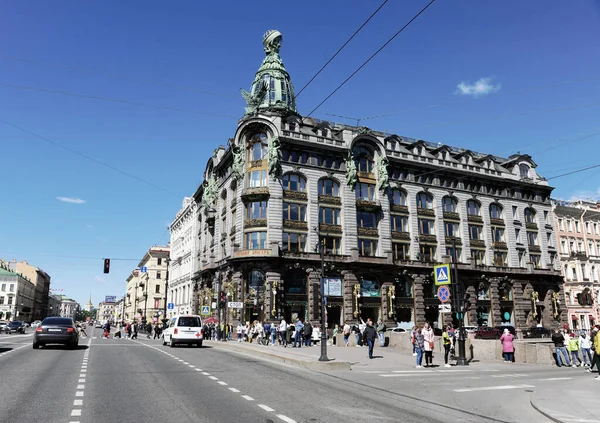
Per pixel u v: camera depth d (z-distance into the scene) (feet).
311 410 33.60
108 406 33.09
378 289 172.86
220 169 198.59
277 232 157.89
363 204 173.68
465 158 210.18
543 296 214.48
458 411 35.35
